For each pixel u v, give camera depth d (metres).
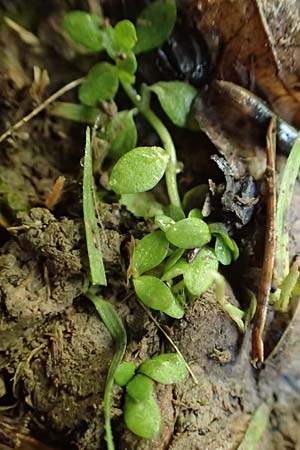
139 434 0.11
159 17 0.12
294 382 0.13
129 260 0.12
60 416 0.11
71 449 0.11
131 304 0.12
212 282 0.12
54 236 0.12
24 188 0.13
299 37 0.12
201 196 0.13
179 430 0.11
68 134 0.13
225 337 0.12
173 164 0.13
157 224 0.12
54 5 0.12
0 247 0.12
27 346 0.12
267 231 0.12
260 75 0.13
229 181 0.12
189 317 0.12
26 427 0.12
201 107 0.13
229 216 0.12
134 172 0.12
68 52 0.13
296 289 0.12
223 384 0.12
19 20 0.12
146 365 0.11
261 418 0.12
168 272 0.12
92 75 0.12
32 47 0.12
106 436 0.11
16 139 0.13
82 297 0.12
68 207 0.12
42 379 0.11
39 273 0.12
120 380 0.11
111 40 0.12
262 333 0.12
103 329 0.12
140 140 0.13
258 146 0.13
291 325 0.12
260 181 0.13
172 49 0.13
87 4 0.12
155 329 0.12
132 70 0.12
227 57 0.13
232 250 0.12
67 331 0.12
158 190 0.13
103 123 0.13
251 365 0.12
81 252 0.12
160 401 0.11
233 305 0.12
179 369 0.11
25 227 0.12
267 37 0.12
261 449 0.12
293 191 0.13
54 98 0.12
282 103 0.13
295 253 0.13
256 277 0.12
